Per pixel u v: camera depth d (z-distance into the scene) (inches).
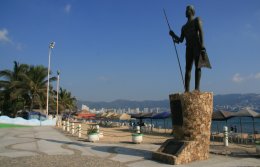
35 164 459.5
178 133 515.2
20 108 2054.6
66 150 633.0
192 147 489.1
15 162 475.5
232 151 638.5
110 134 1272.1
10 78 1987.0
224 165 454.6
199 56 518.0
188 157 481.4
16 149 647.1
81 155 559.5
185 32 545.6
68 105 3243.1
